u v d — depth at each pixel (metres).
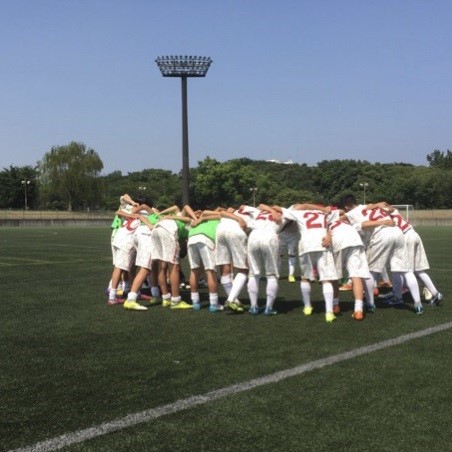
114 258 8.89
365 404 4.14
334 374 4.86
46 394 4.40
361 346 5.83
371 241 7.93
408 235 7.97
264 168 112.12
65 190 77.44
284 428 3.71
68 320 7.40
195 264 8.07
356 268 7.29
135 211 8.59
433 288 8.34
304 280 7.59
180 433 3.64
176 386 4.57
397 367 5.06
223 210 8.07
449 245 23.80
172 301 8.27
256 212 7.84
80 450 3.40
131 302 8.12
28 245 24.84
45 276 12.75
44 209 88.81
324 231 7.27
